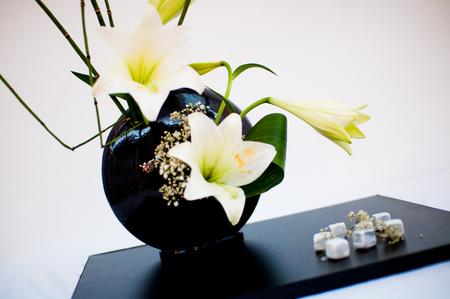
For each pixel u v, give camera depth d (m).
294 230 1.06
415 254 0.82
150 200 0.85
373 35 1.64
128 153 0.86
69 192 1.49
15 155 1.44
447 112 1.69
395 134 1.67
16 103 1.42
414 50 1.66
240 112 0.92
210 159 0.79
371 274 0.81
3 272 1.22
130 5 1.45
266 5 1.57
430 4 1.67
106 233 1.53
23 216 1.46
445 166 1.69
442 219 0.96
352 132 0.88
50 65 1.43
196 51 1.53
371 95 1.65
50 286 1.15
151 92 0.75
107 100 1.48
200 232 0.87
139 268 0.99
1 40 1.40
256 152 0.79
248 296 0.79
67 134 1.47
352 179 1.66
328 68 1.62
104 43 0.75
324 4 1.61
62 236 1.49
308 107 0.85
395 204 1.13
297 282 0.79
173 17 0.86
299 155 1.63
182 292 0.82
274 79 1.60
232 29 1.55
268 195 1.62
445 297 0.76
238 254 0.95
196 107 0.87
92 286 0.93
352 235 0.93
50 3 1.41
